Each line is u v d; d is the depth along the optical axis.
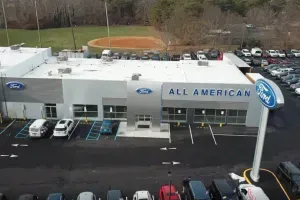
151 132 40.31
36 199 26.66
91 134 39.62
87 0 138.50
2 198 26.67
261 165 33.53
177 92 41.97
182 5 107.06
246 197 26.88
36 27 130.62
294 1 112.38
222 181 28.31
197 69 51.28
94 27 136.12
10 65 48.34
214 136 39.66
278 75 64.56
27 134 39.38
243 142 38.28
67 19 135.88
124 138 38.72
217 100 42.06
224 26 100.88
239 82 43.88
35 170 31.86
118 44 103.69
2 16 125.75
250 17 106.19
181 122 43.31
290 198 28.39
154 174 31.50
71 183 29.89
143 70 49.75
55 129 38.22
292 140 39.31
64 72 46.59
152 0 140.50
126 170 32.09
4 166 32.50
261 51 86.31
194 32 100.25
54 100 43.31
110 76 45.62
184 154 35.28
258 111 41.84
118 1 140.88
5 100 43.31
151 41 108.06
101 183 29.95
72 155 34.69
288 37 98.19
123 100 42.75
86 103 43.31
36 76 45.03
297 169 30.31
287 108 49.78
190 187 27.17
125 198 27.81
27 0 129.50
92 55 79.56
